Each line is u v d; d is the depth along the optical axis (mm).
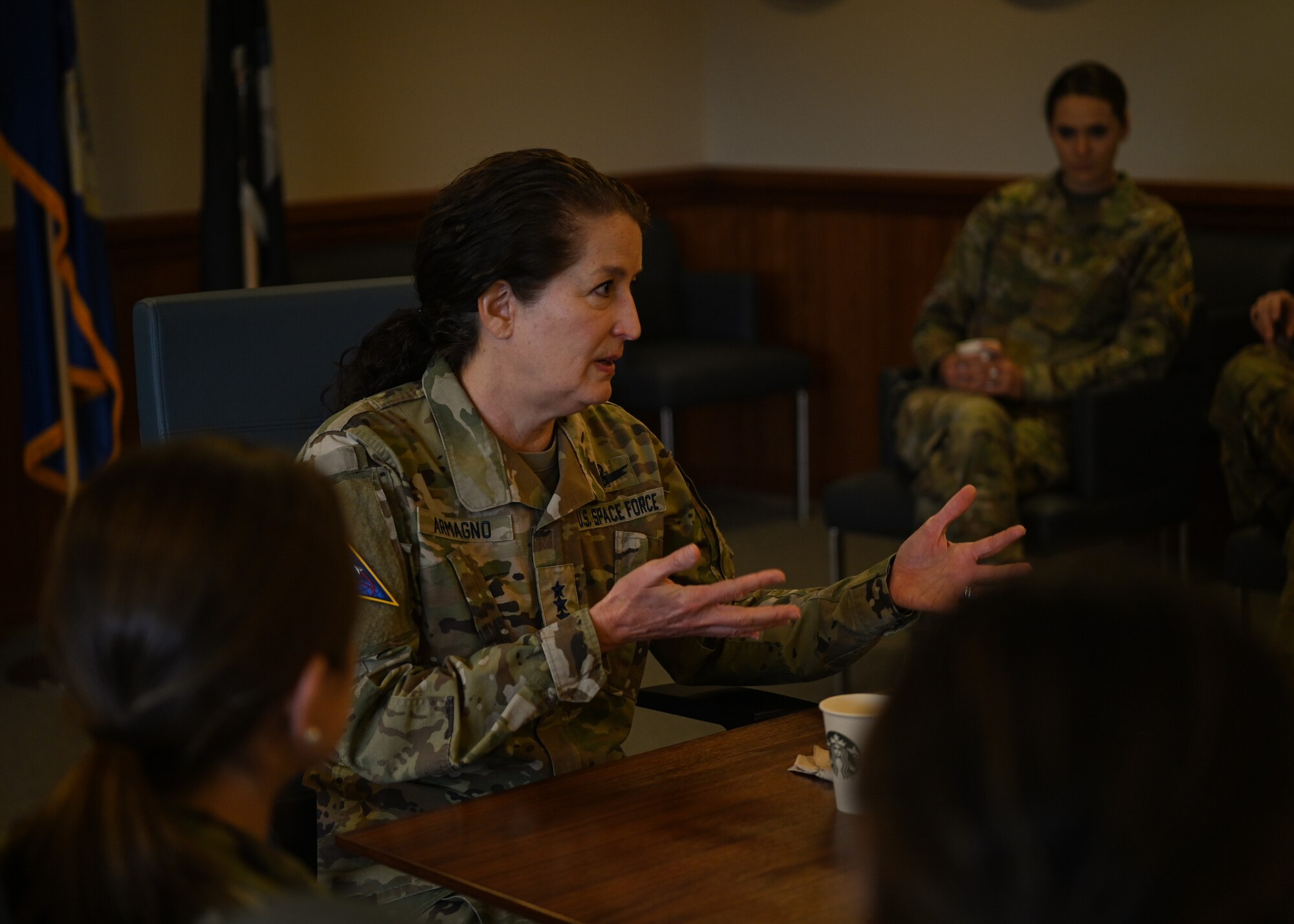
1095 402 3635
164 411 1953
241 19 4082
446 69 5047
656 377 4836
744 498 5711
